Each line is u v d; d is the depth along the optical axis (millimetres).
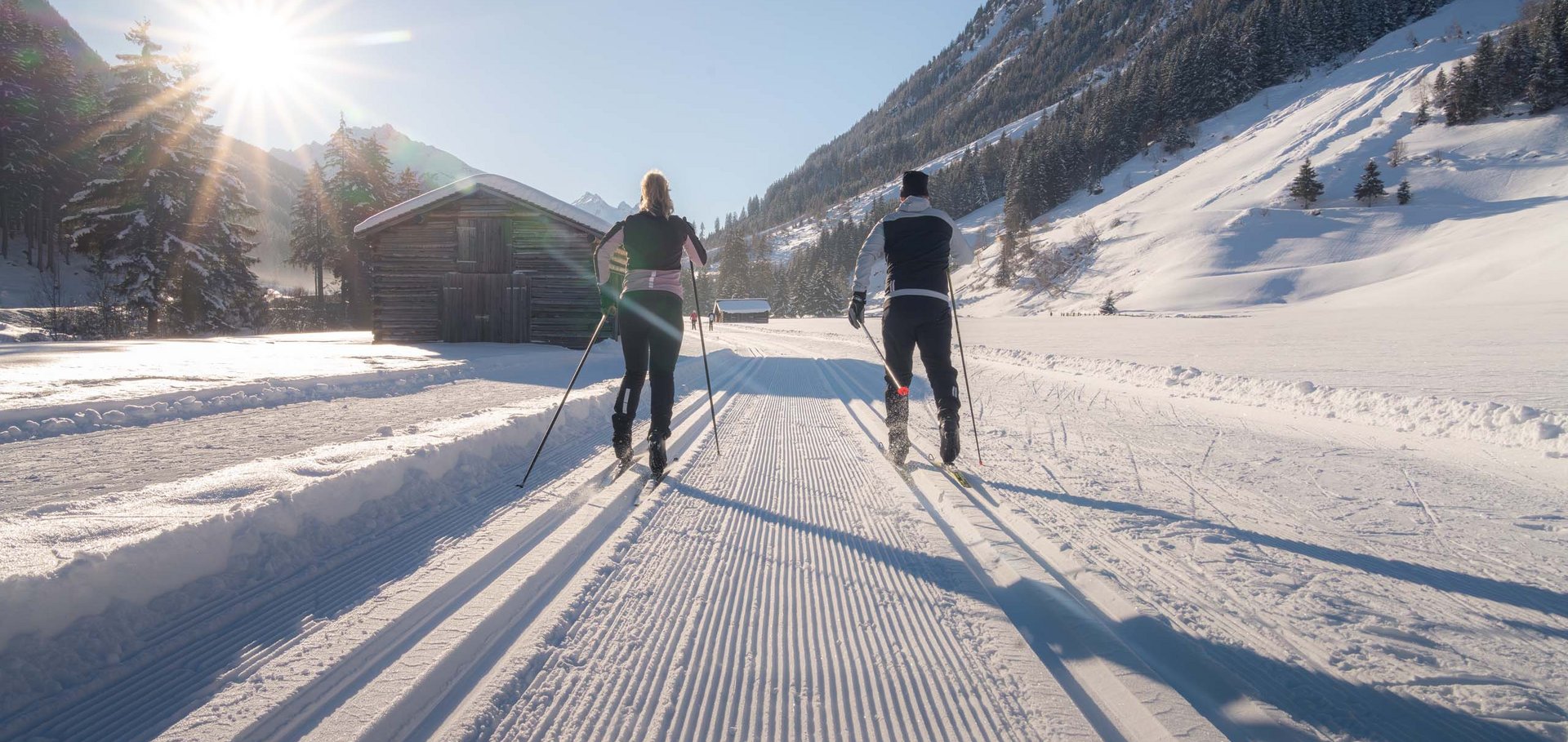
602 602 2104
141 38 24844
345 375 7273
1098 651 1778
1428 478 3881
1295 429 5645
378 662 1645
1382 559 2518
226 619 1857
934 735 1430
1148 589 2211
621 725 1458
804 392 8562
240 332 27172
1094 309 69750
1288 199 91375
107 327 21203
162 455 3723
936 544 2691
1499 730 1445
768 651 1812
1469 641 1862
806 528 2904
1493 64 102000
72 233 25359
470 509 2980
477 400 6301
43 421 4496
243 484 2564
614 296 3771
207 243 25688
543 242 14805
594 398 6051
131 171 24688
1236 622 1973
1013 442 5016
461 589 2117
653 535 2766
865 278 4027
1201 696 1602
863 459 4402
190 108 25672
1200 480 3811
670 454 4488
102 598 1736
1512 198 78250
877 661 1762
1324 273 62750
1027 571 2330
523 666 1683
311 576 2174
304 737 1335
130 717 1396
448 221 14812
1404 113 111000
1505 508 3246
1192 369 8883
